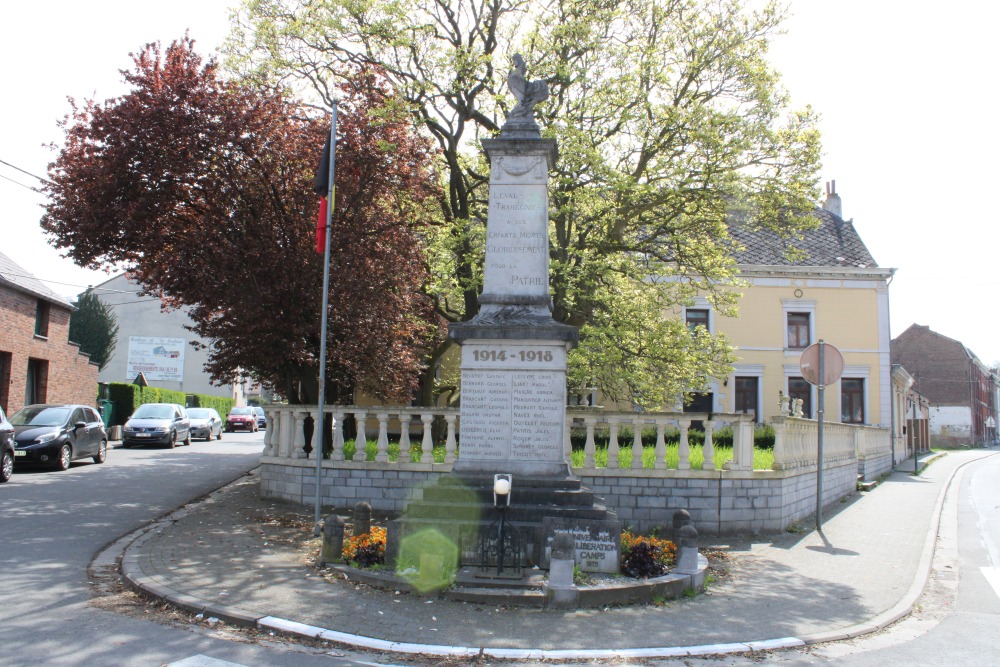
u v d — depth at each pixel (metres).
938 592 9.27
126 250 14.98
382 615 7.02
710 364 17.86
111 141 13.72
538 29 16.62
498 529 8.26
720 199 15.96
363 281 14.50
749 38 16.83
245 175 14.48
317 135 14.84
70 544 9.94
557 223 17.02
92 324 45.94
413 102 16.33
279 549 9.71
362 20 16.42
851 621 7.57
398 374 17.41
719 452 15.37
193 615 6.97
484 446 9.87
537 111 16.14
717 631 7.01
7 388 24.31
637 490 12.30
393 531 8.59
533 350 9.95
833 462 17.16
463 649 6.22
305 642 6.39
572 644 6.46
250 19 17.56
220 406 48.56
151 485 16.30
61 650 5.89
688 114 15.43
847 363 34.19
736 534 12.38
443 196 17.31
